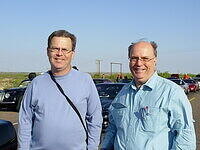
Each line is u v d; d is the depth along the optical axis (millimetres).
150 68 3191
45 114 3479
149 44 3232
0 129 4613
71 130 3482
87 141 3742
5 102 16484
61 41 3508
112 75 55125
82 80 3633
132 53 3240
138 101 3182
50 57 3545
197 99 28391
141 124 3107
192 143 2986
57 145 3465
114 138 3541
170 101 3018
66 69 3557
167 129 3061
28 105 3607
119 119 3314
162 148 3018
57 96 3510
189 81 40906
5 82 43188
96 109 3734
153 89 3137
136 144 3096
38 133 3512
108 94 10484
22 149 3547
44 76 3623
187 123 2990
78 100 3545
